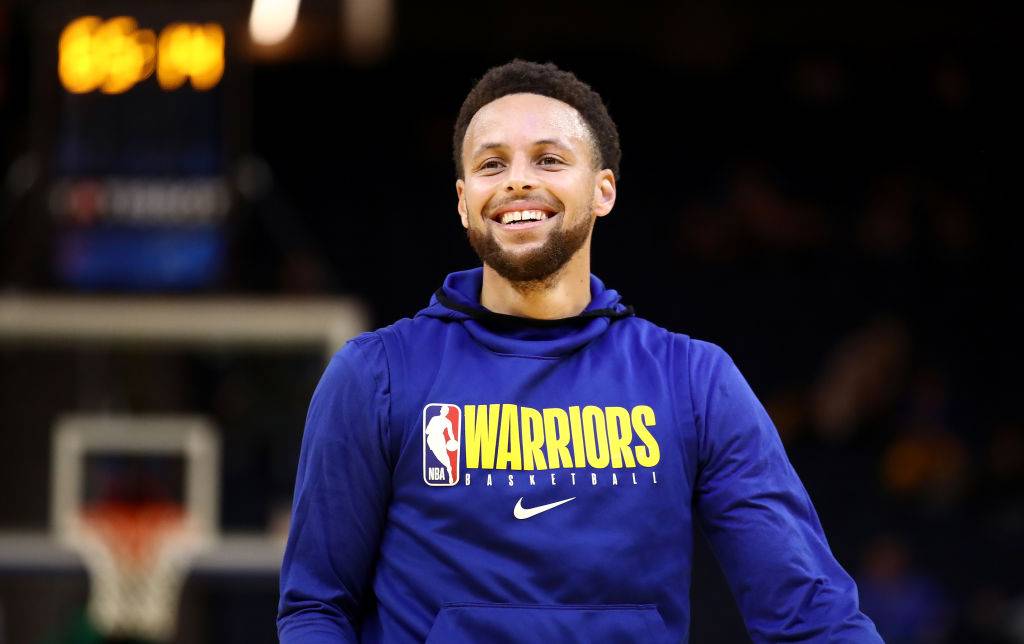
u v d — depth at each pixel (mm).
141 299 26438
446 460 6895
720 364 7363
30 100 35938
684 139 42312
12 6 36000
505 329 7254
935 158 41500
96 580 23656
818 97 42562
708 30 43469
